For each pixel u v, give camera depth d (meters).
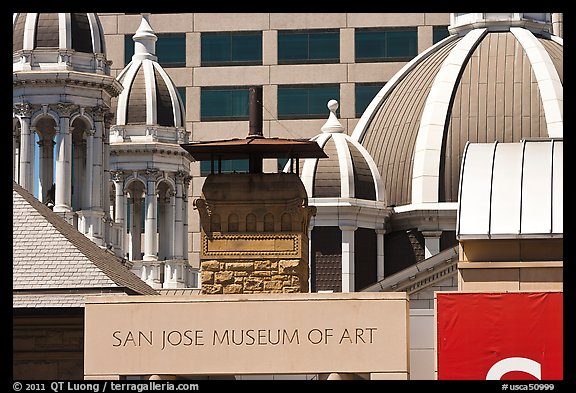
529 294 76.62
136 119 175.25
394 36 181.12
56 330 79.00
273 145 86.00
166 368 74.94
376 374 74.50
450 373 76.75
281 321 74.81
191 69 183.75
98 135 155.12
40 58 154.75
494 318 76.75
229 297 75.00
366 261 161.88
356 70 181.50
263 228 84.19
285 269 84.00
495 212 82.25
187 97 183.62
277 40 182.62
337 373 74.56
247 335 74.88
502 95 165.75
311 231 160.88
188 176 176.50
